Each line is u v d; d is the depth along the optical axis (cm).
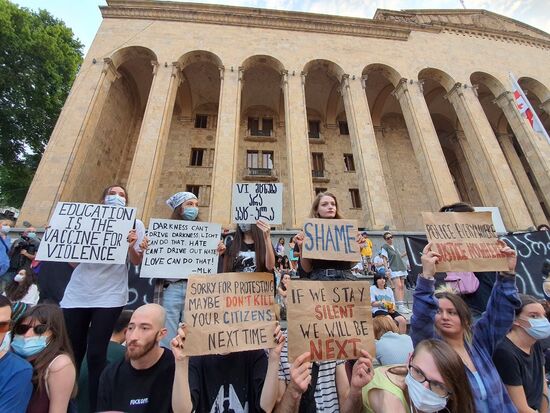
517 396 302
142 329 277
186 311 269
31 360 285
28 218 1262
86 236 415
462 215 362
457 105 2092
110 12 1947
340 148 2545
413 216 2319
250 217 404
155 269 428
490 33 2459
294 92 1884
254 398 271
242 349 260
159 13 1991
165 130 1659
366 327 265
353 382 242
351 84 1983
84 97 1617
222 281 288
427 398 219
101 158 1939
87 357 356
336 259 332
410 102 1977
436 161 1777
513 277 326
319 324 260
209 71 2238
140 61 2080
